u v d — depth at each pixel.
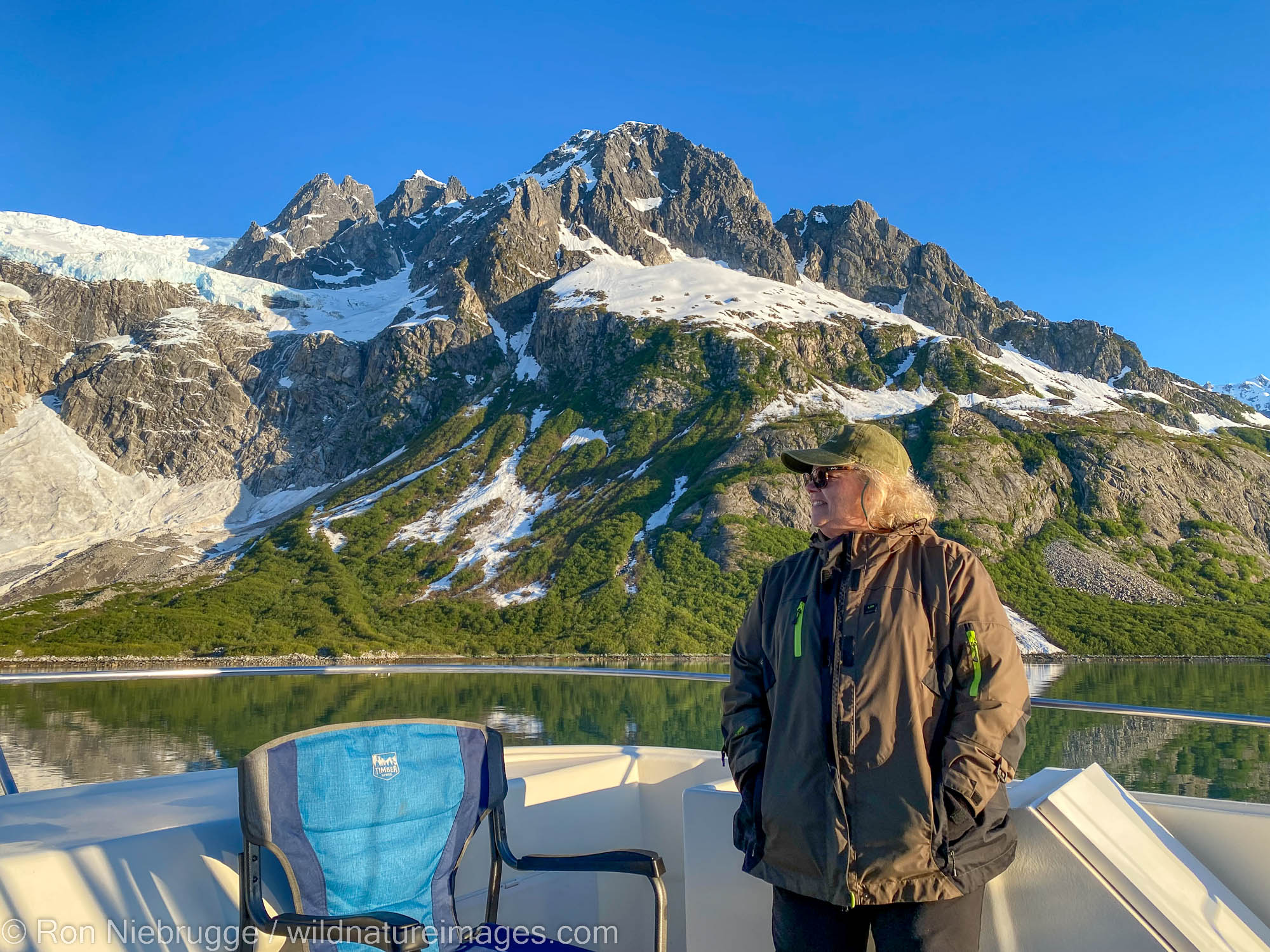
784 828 1.55
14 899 1.38
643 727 38.41
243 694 47.62
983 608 1.56
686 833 1.91
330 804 1.69
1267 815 1.80
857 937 1.57
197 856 1.63
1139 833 1.70
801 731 1.57
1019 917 1.60
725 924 1.85
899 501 1.69
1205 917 1.56
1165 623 56.94
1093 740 35.66
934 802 1.48
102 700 46.66
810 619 1.63
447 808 1.87
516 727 38.25
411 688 49.12
